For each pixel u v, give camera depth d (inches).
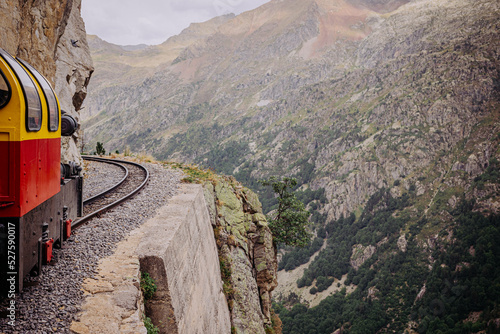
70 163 441.4
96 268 331.6
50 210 330.6
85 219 448.5
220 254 815.7
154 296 355.6
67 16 883.4
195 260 513.7
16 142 252.5
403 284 7298.2
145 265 359.3
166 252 375.9
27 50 682.2
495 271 6323.8
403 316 6382.9
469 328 5423.2
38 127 290.7
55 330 240.4
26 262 270.1
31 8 692.1
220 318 624.7
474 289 6058.1
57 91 962.1
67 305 269.6
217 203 911.0
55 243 358.0
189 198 621.3
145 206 552.7
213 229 826.2
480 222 7726.4
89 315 262.1
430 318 5959.6
